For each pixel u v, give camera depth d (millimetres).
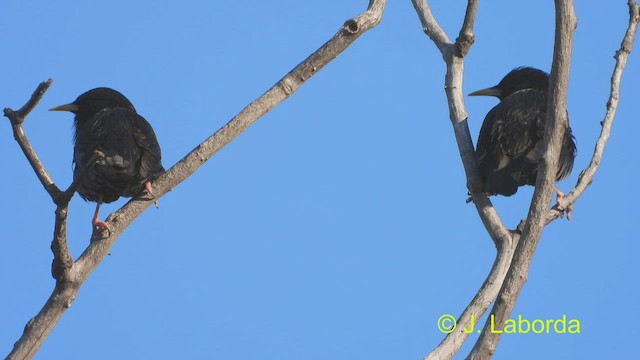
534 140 14289
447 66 12727
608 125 11805
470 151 12273
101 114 14031
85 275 10234
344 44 11555
